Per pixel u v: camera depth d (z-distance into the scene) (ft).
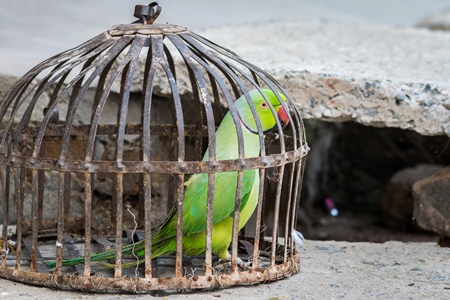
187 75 20.81
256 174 15.33
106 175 21.40
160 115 21.90
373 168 33.09
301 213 29.78
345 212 32.60
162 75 20.85
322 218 31.32
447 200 19.85
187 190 15.11
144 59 20.85
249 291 14.55
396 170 32.91
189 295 14.16
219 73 20.49
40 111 20.58
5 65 21.31
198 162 13.55
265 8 45.70
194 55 14.55
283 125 16.07
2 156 14.23
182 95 20.90
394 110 20.08
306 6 49.67
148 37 14.75
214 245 15.35
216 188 14.84
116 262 13.89
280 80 20.52
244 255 17.17
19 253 14.53
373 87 20.12
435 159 28.14
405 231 29.07
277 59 23.43
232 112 14.02
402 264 17.08
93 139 13.55
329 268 16.53
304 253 17.78
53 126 17.63
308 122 28.60
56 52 23.48
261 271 14.80
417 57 25.76
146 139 13.47
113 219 18.71
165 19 36.24
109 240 18.21
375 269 16.60
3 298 13.70
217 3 44.93
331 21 35.04
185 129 18.54
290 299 14.25
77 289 14.14
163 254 16.07
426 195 20.11
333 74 20.40
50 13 30.63
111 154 21.49
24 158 13.93
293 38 28.84
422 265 17.04
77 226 18.37
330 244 18.78
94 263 15.93
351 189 33.06
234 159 14.11
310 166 29.66
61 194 13.78
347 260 17.26
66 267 15.84
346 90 20.24
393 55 26.04
